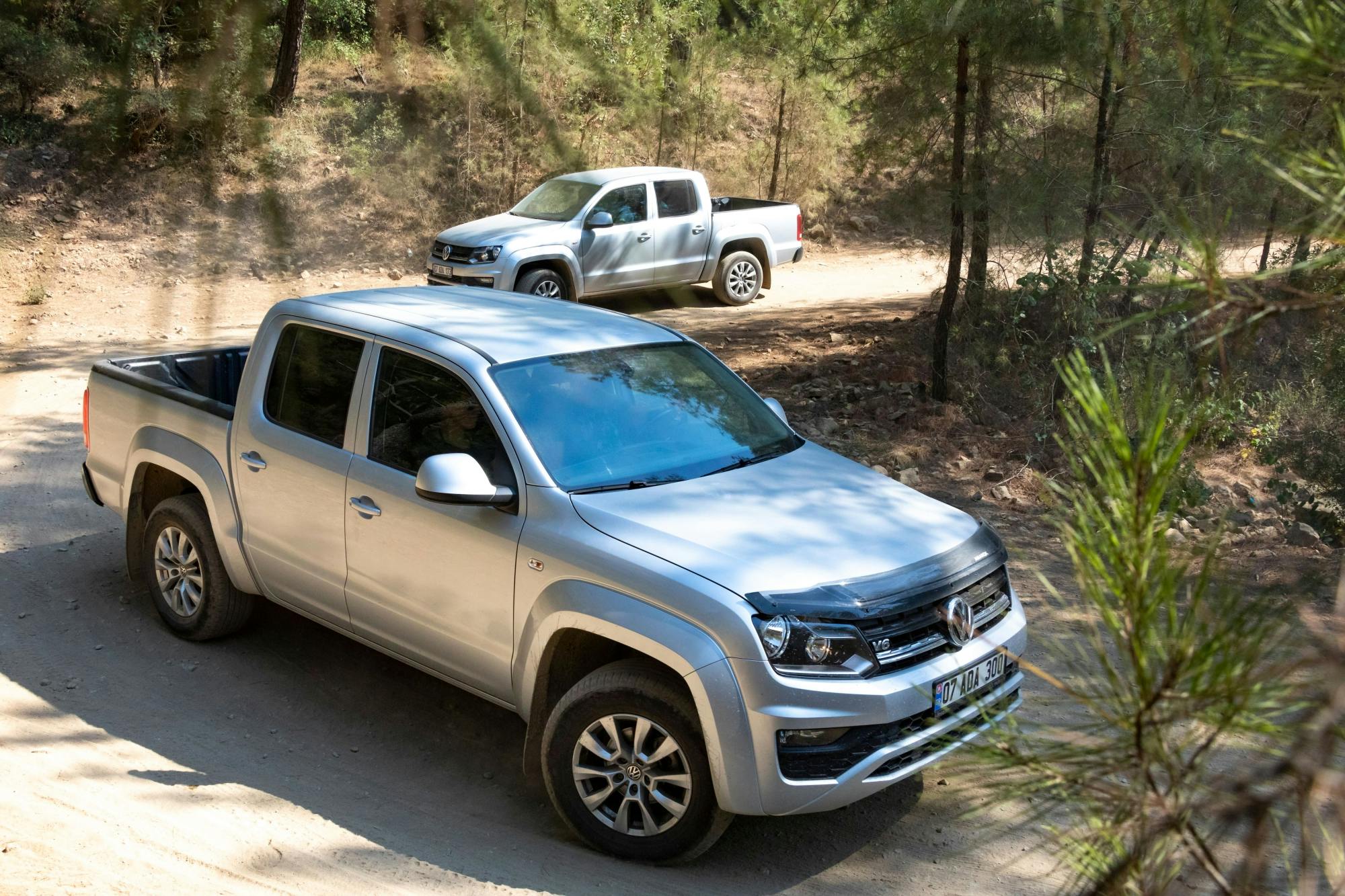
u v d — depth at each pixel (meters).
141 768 4.27
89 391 5.89
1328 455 7.48
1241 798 0.92
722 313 14.81
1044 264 9.02
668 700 3.66
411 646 4.55
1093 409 1.00
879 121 8.89
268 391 5.03
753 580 3.67
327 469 4.69
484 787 4.38
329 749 4.59
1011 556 6.68
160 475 5.73
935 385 9.77
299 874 3.59
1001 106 8.52
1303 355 7.98
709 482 4.36
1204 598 0.98
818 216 20.72
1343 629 0.89
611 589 3.81
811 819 4.18
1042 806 1.12
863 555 3.92
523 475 4.16
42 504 7.43
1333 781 0.88
